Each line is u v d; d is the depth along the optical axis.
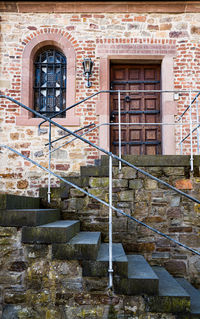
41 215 2.72
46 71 5.59
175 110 5.29
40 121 5.29
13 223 2.57
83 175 3.78
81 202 3.76
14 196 2.79
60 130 5.29
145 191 3.76
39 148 5.24
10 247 2.57
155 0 5.41
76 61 5.44
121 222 3.71
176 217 3.75
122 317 2.44
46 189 3.84
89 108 5.33
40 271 2.52
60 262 2.52
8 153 5.20
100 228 3.71
